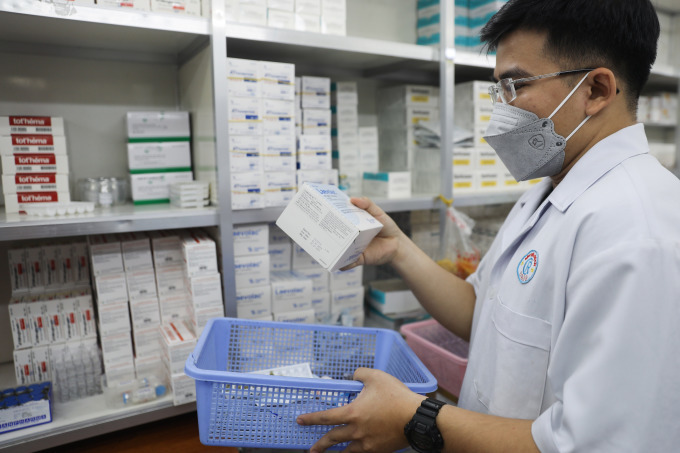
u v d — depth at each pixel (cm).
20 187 137
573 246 69
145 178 158
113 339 138
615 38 71
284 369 117
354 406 78
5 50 150
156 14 125
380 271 220
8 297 156
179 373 131
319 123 164
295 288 156
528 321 76
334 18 158
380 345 123
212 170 144
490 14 182
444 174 179
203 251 136
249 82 139
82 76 165
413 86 194
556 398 69
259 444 87
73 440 123
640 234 60
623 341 57
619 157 74
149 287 142
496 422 69
